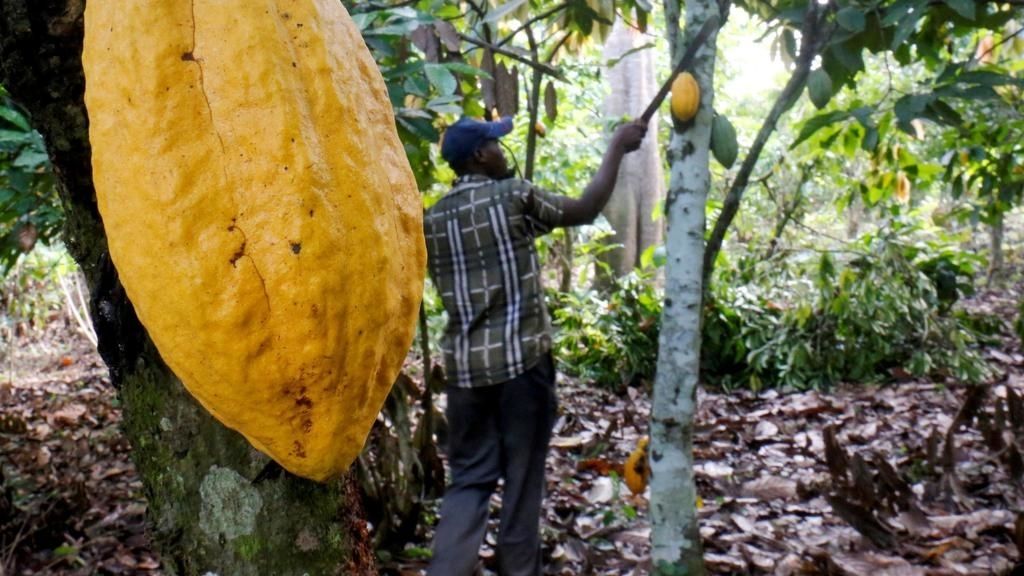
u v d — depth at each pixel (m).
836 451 3.36
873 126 2.83
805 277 6.76
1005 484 3.71
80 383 7.79
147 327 0.90
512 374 2.59
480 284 2.61
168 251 0.85
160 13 0.86
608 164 2.70
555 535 3.37
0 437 5.62
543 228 2.67
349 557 1.09
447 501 2.65
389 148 1.00
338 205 0.87
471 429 2.68
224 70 0.86
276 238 0.84
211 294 0.84
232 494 1.04
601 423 5.39
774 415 5.39
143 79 0.85
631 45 8.73
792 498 3.79
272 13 0.88
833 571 2.85
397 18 2.56
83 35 0.98
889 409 5.45
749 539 3.32
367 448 3.51
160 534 1.08
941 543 3.10
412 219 1.00
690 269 2.48
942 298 6.54
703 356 6.41
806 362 6.10
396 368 0.97
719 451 4.65
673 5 2.59
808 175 6.30
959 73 2.67
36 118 1.02
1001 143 4.40
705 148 2.47
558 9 3.32
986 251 11.59
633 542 3.37
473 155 2.72
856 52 2.70
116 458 5.00
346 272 0.86
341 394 0.88
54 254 7.97
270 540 1.04
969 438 4.53
